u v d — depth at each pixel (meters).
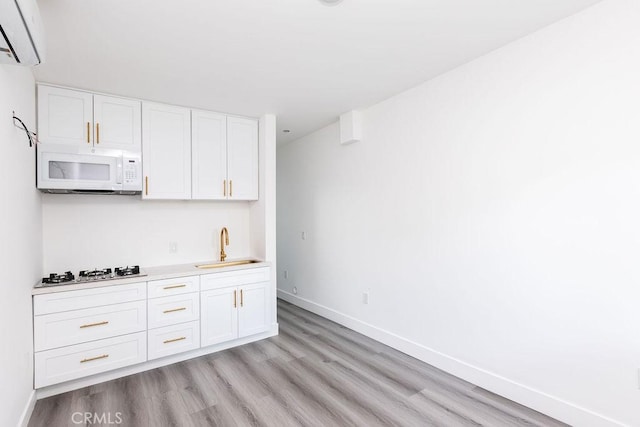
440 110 2.60
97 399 2.24
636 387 1.68
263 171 3.48
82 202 2.86
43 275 2.66
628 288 1.70
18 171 1.85
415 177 2.83
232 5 1.69
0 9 1.09
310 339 3.32
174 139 3.07
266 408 2.14
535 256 2.05
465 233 2.44
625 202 1.70
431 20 1.87
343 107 3.28
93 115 2.69
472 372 2.42
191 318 2.86
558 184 1.94
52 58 2.16
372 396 2.27
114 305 2.50
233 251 3.70
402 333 2.99
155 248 3.22
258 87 2.74
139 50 2.11
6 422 1.60
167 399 2.24
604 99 1.76
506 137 2.18
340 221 3.71
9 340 1.66
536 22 1.92
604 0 1.75
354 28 1.93
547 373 2.01
